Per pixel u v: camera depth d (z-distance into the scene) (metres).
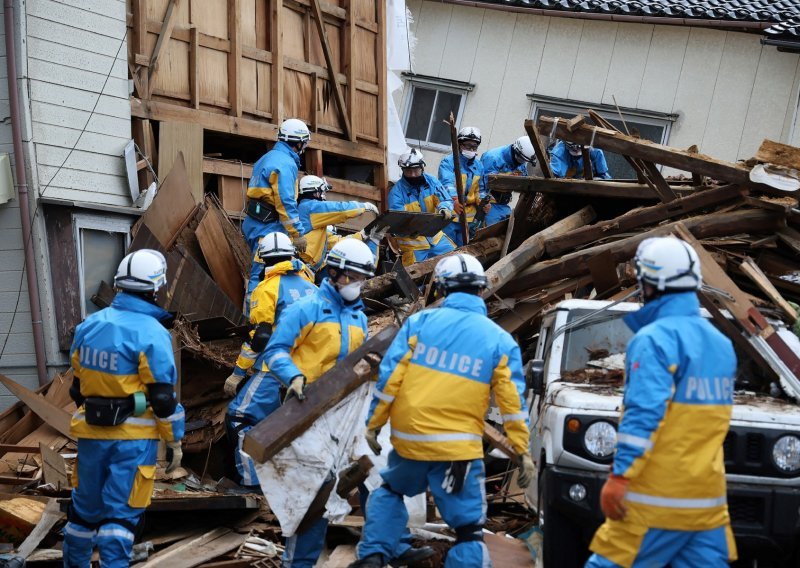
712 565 4.79
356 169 14.65
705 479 4.76
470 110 17.14
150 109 11.34
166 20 11.54
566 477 6.15
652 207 10.08
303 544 6.50
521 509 8.12
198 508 7.50
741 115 16.06
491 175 11.21
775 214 9.41
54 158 10.29
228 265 11.23
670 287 4.96
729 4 16.48
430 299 10.14
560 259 9.90
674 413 4.79
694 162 9.80
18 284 10.08
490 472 8.79
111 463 6.30
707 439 4.79
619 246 9.59
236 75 12.31
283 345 6.80
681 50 16.30
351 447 6.61
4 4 9.95
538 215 11.49
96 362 6.25
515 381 5.79
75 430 6.38
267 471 6.40
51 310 10.13
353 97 14.01
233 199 12.28
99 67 10.76
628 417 4.72
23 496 7.65
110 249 10.80
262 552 7.15
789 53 15.84
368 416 6.02
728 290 7.09
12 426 8.94
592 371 7.12
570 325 7.48
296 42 13.35
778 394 6.78
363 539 5.99
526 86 16.91
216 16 12.21
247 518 7.82
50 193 10.21
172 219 10.73
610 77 16.58
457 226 13.03
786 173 9.45
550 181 11.02
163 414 6.30
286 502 6.39
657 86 16.41
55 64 10.31
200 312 10.48
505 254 11.16
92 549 6.53
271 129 12.73
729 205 9.83
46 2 10.23
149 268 6.40
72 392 6.54
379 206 14.41
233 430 8.34
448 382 5.78
